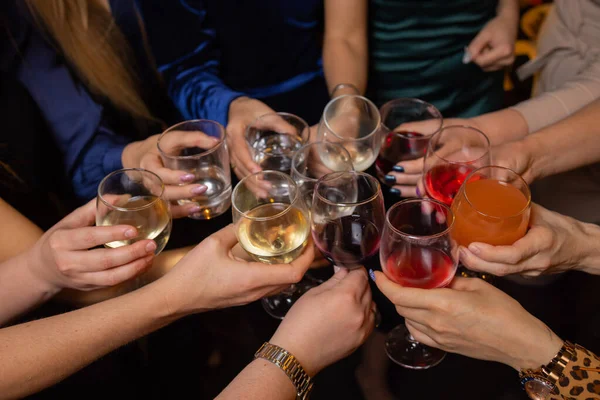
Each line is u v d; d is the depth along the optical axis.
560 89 1.14
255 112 1.14
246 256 0.95
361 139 0.95
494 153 0.99
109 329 0.83
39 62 1.18
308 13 1.27
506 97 1.87
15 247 1.04
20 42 1.16
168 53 1.26
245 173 1.08
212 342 0.94
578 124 1.02
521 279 0.96
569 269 0.93
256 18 1.27
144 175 0.92
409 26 1.30
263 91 1.37
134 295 0.84
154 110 1.47
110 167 1.19
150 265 0.90
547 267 0.86
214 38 1.29
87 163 1.21
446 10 1.27
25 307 0.94
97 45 1.22
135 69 1.39
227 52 1.33
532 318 0.81
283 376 0.80
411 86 1.39
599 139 1.02
